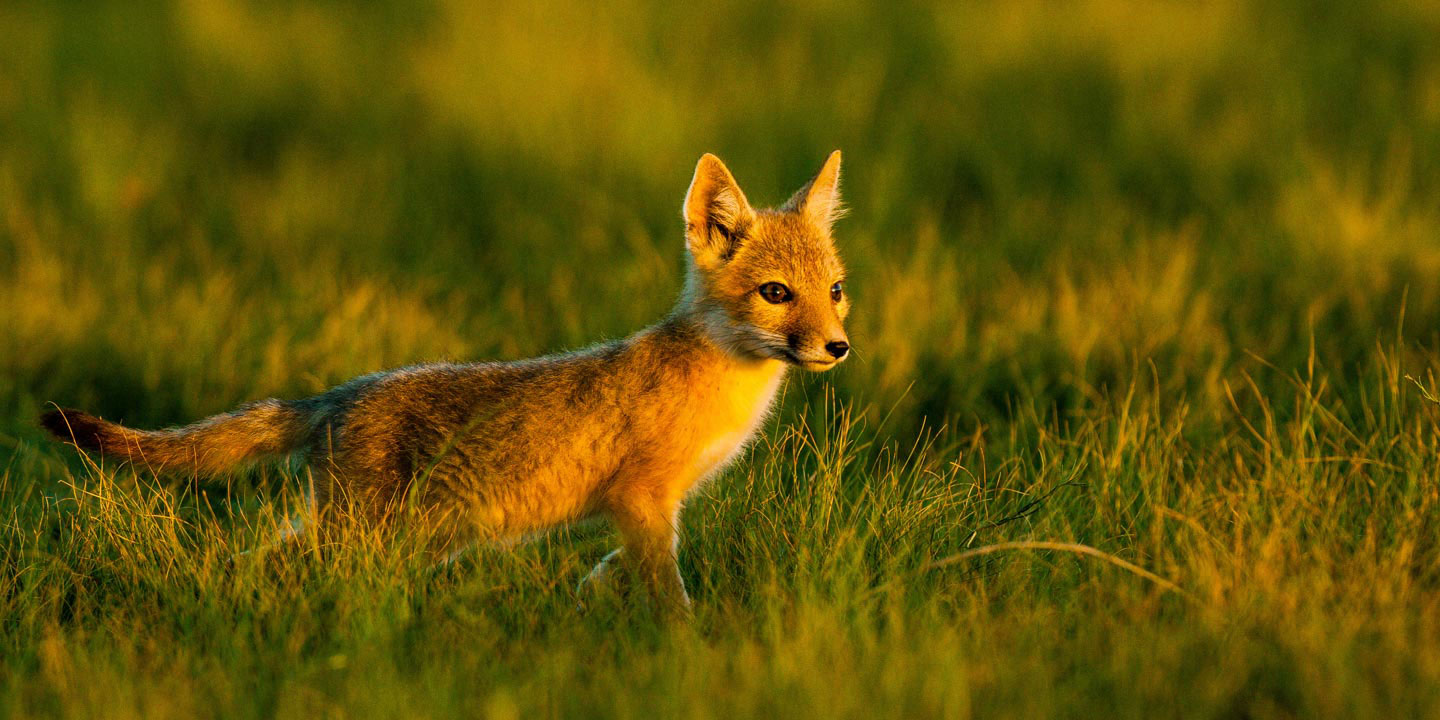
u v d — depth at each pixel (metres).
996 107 18.02
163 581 7.45
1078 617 6.91
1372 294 12.05
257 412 8.29
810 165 16.19
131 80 19.80
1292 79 18.67
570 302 12.74
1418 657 6.07
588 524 8.74
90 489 9.38
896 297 12.06
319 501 8.05
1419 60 19.52
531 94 17.72
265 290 13.21
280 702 6.09
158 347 11.63
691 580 8.21
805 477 8.67
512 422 8.09
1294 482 8.13
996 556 7.71
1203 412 10.03
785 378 10.81
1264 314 12.18
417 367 8.46
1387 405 9.73
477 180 16.28
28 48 20.89
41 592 7.55
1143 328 11.59
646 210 15.14
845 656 6.30
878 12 21.70
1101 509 8.16
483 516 8.16
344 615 6.94
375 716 5.86
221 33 20.75
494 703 5.86
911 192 15.73
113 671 6.35
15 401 11.11
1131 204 15.53
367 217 15.23
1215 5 21.34
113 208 15.11
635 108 17.09
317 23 22.09
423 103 18.59
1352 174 14.82
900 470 9.64
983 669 6.16
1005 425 10.64
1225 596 6.98
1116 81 18.53
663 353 8.32
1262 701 6.03
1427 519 7.63
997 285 13.02
